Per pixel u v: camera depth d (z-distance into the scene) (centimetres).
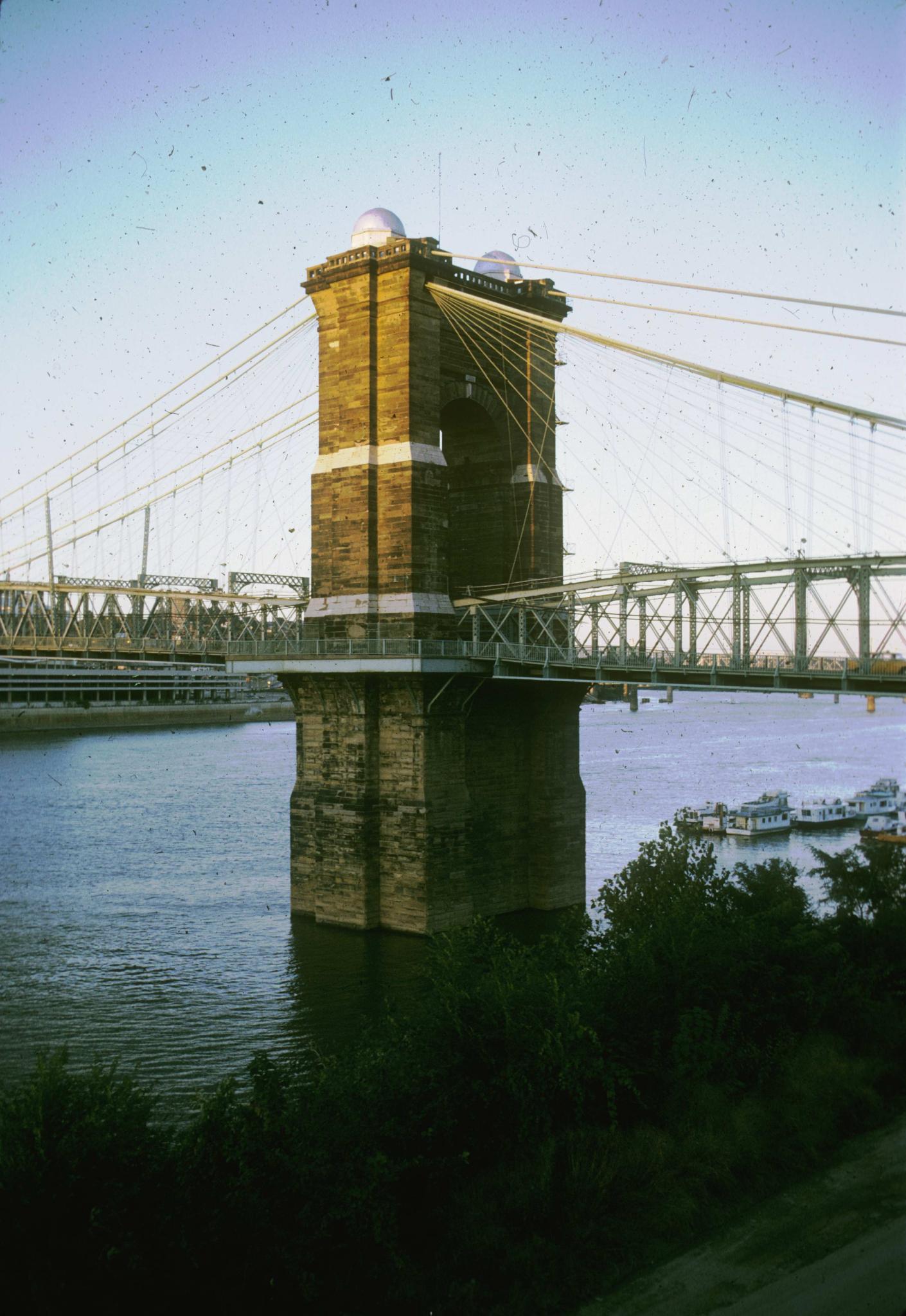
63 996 5272
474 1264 2186
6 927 6419
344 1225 2155
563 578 6334
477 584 7325
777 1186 2494
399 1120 2400
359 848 6394
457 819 6388
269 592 9712
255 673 6725
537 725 6981
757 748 17575
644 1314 2034
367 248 6431
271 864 8031
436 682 6228
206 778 12781
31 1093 2155
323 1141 2273
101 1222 1958
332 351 6662
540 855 6950
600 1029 2728
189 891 7256
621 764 14862
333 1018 4988
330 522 6650
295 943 6147
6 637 10225
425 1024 2706
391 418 6425
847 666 4819
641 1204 2345
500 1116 2527
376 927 6412
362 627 6406
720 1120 2600
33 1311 1927
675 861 3884
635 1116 2633
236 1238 2069
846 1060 2922
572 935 3431
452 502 7438
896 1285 2072
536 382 7231
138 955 5906
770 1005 2991
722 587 5334
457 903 6372
